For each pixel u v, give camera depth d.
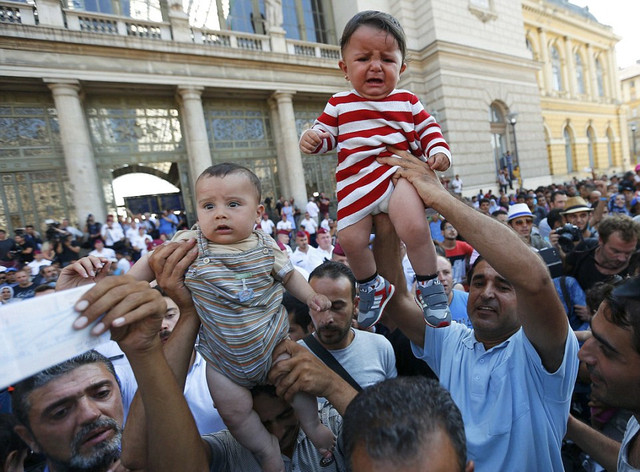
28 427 1.33
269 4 15.51
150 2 13.81
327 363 2.17
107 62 12.06
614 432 2.00
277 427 1.54
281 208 14.59
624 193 8.18
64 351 0.80
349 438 0.91
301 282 1.46
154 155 13.84
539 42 28.28
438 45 17.19
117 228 10.95
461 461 0.89
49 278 5.90
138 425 1.16
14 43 10.65
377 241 1.59
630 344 1.16
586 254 3.14
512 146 20.42
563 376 1.49
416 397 0.93
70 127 11.54
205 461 1.19
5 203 11.38
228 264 1.29
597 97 32.91
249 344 1.28
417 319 1.99
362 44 1.45
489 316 1.73
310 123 17.47
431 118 1.54
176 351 1.26
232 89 14.64
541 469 1.51
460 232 1.28
